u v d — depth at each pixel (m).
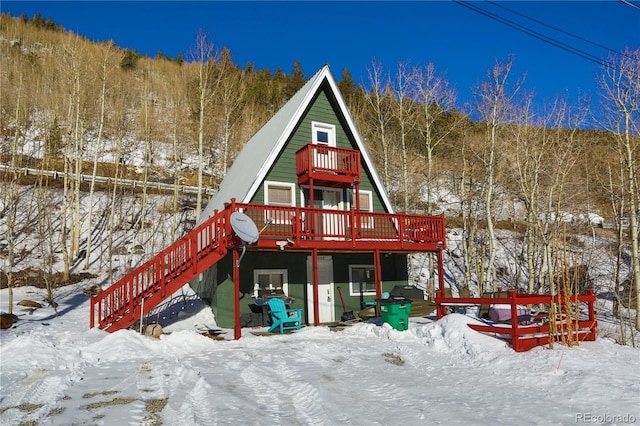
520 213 34.72
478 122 27.34
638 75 22.00
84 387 6.89
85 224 28.72
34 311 15.39
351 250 15.21
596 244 30.61
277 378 7.52
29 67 46.81
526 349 9.50
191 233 13.13
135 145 42.38
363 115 38.81
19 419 5.36
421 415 5.65
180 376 7.63
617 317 22.28
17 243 24.83
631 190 21.25
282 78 72.88
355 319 16.48
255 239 12.58
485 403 6.21
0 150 35.19
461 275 28.83
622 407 5.94
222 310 14.81
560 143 25.88
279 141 16.70
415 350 9.98
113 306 12.23
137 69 67.44
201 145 27.09
